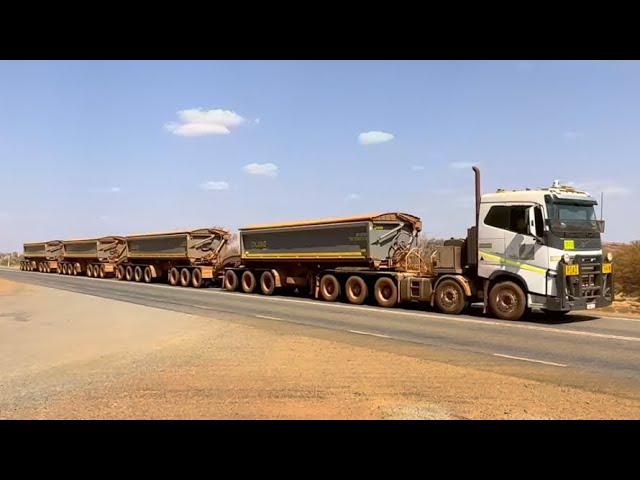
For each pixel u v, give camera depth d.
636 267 23.14
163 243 34.34
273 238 24.39
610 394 6.85
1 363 9.72
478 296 16.19
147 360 9.64
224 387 7.39
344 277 21.05
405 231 20.61
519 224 14.68
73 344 11.55
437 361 9.07
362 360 9.14
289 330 13.05
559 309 13.89
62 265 50.97
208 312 17.31
